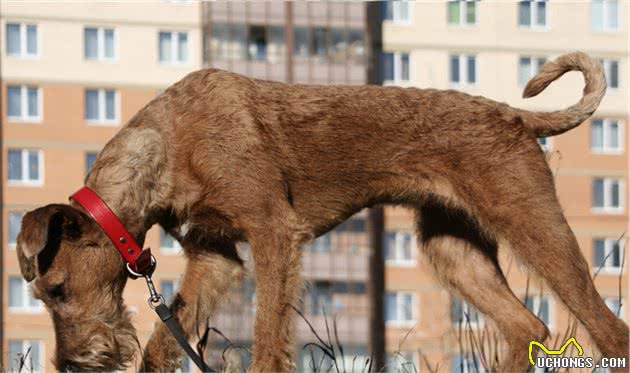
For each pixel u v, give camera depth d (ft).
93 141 114.32
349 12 106.32
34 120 113.91
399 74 106.11
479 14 98.78
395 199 25.96
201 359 23.91
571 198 100.99
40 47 114.21
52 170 114.73
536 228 25.11
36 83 114.11
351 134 25.29
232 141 24.21
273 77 108.37
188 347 23.90
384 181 25.61
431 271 27.66
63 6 114.01
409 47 105.29
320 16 107.96
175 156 24.18
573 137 102.63
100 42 114.01
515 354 25.95
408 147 25.39
